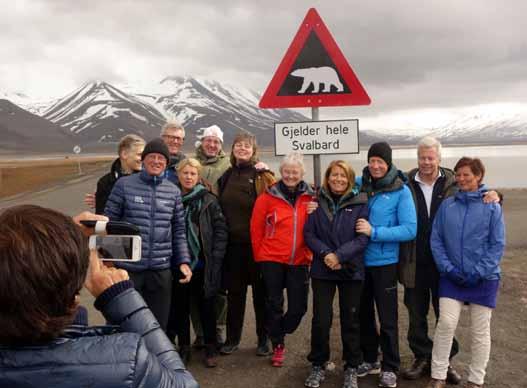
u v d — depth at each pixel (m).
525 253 8.56
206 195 4.61
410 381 4.14
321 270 4.08
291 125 4.76
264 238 4.48
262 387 4.06
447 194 4.13
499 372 4.15
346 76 4.69
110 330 1.29
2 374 1.07
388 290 4.10
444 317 3.85
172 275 4.50
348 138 4.71
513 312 5.58
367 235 3.99
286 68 4.76
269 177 4.79
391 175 4.11
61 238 1.14
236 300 4.80
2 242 1.09
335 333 5.19
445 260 3.85
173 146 5.14
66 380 1.08
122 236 1.65
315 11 4.67
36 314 1.08
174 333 4.68
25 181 30.53
